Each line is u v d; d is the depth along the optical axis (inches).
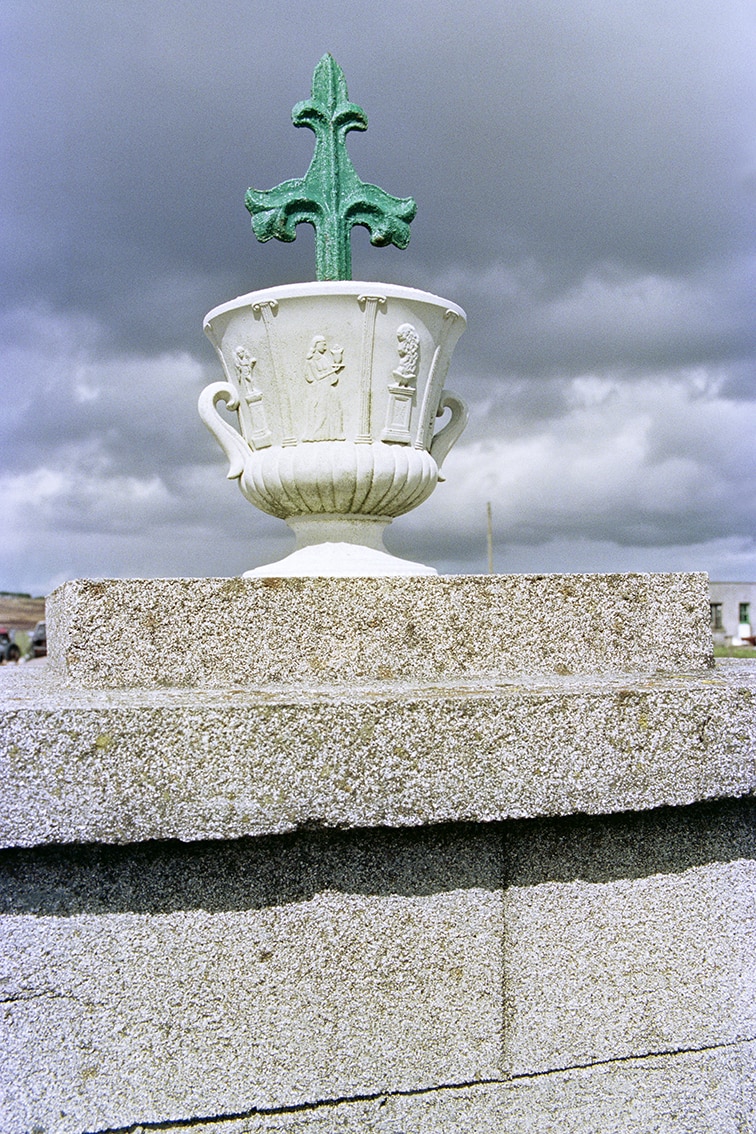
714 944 106.6
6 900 93.0
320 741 91.4
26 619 1310.3
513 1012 100.0
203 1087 93.8
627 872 104.5
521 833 102.0
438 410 166.4
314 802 91.0
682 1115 102.6
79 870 94.1
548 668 123.3
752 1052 105.9
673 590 129.7
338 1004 96.3
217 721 90.0
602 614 126.2
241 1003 94.9
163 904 94.9
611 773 97.7
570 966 101.9
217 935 95.1
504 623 122.3
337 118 166.1
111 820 88.6
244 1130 94.0
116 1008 93.4
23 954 92.8
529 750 95.6
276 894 96.3
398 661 118.7
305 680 116.3
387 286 144.2
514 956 100.6
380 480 147.3
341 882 97.4
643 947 104.2
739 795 102.0
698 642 130.5
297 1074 95.2
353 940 97.1
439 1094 97.6
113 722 89.0
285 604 117.0
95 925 93.8
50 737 88.4
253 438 154.5
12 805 87.8
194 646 115.7
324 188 164.2
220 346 159.5
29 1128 91.5
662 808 105.9
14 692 108.4
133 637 115.4
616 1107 101.1
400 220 167.0
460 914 99.5
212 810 89.6
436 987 98.3
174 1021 94.0
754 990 107.3
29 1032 92.4
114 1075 92.9
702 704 101.1
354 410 147.2
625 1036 102.6
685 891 106.2
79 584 115.3
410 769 92.8
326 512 153.2
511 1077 99.3
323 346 144.6
